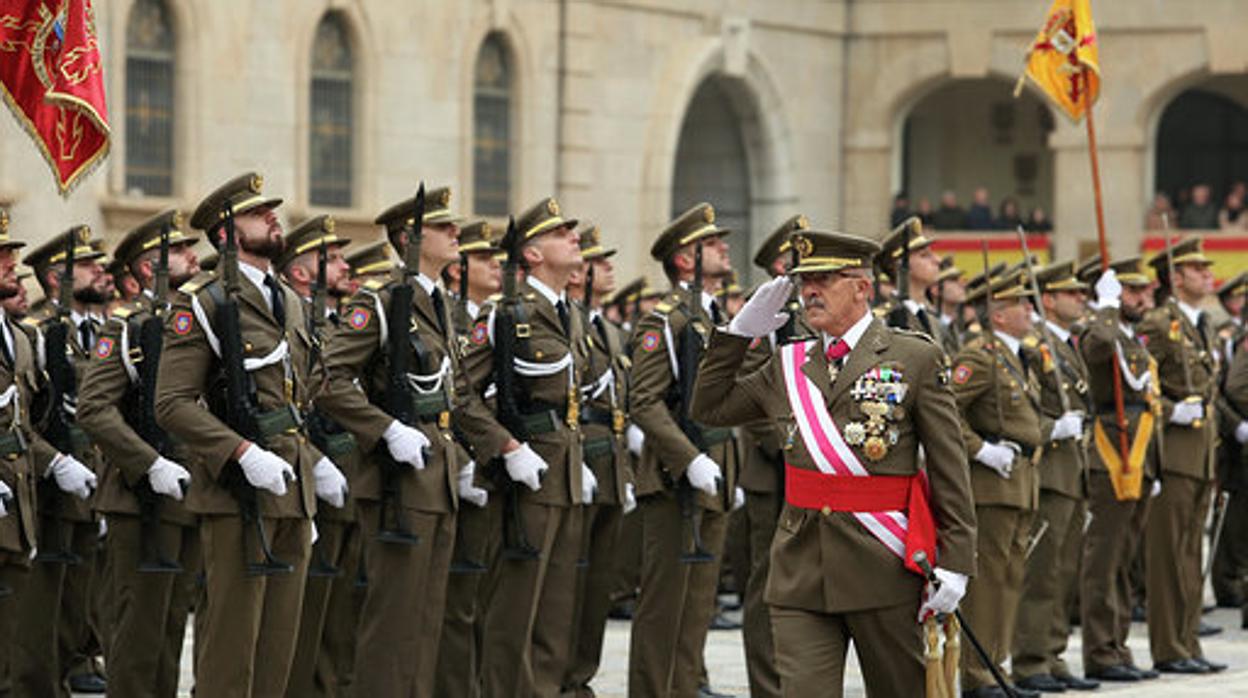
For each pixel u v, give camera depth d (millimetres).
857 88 86938
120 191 62500
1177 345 38438
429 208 29016
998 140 95250
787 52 84625
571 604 30797
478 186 74438
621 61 78500
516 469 29422
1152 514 37562
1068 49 40812
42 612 30828
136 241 31156
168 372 25328
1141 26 83938
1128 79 84250
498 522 30688
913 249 33938
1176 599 37562
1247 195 93938
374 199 70000
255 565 25438
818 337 22969
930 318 33250
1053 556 35281
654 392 30625
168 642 30766
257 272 26359
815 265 22547
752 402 23438
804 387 22688
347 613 30734
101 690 35219
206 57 64688
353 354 27766
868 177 86750
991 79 91375
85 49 26734
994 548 33125
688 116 85688
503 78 75312
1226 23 83062
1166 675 37344
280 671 26359
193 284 25562
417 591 28156
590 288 33875
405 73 70875
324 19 69000
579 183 77375
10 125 58312
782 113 84375
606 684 35406
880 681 22688
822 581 22406
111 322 27875
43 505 30609
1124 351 37219
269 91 66688
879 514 22312
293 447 25969
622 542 42750
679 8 80250
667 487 30672
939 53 85875
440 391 28297
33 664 30875
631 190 79125
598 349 32812
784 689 22391
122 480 29609
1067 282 37344
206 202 26250
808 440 22484
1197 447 37938
